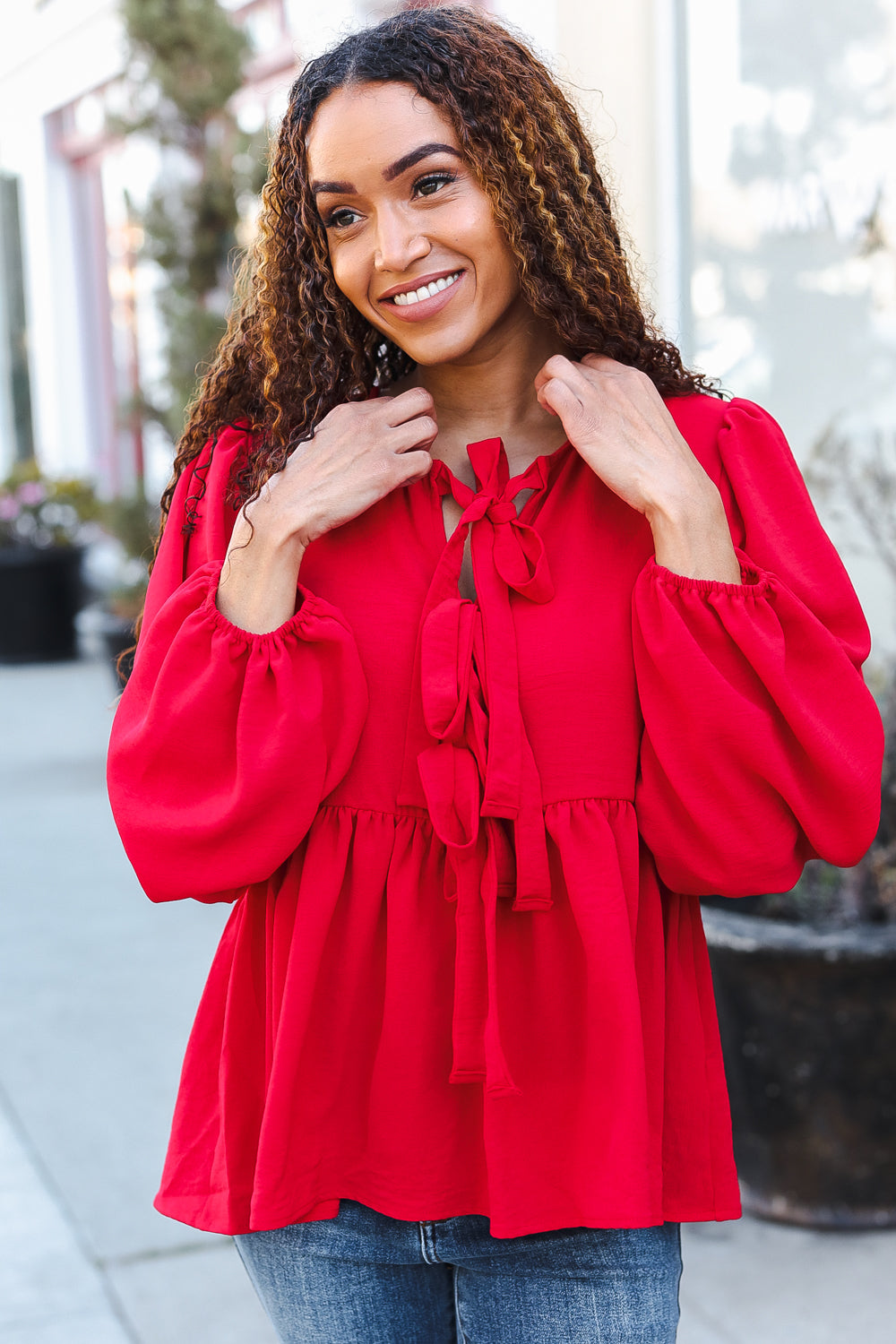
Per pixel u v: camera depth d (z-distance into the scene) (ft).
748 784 4.12
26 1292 8.27
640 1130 4.09
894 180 10.98
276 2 24.13
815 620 4.17
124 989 12.83
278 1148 4.22
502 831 4.26
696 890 4.32
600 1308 4.32
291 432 4.59
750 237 12.06
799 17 11.50
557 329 4.51
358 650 4.32
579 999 4.28
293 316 4.64
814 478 10.42
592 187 4.68
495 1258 4.40
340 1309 4.42
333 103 4.19
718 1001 8.48
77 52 33.30
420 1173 4.27
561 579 4.33
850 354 11.44
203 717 4.19
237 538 4.30
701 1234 8.56
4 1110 10.49
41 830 18.53
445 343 4.35
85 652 33.17
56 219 36.09
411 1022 4.26
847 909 8.69
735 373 12.31
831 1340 7.49
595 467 4.22
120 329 35.27
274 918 4.44
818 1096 8.30
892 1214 8.46
